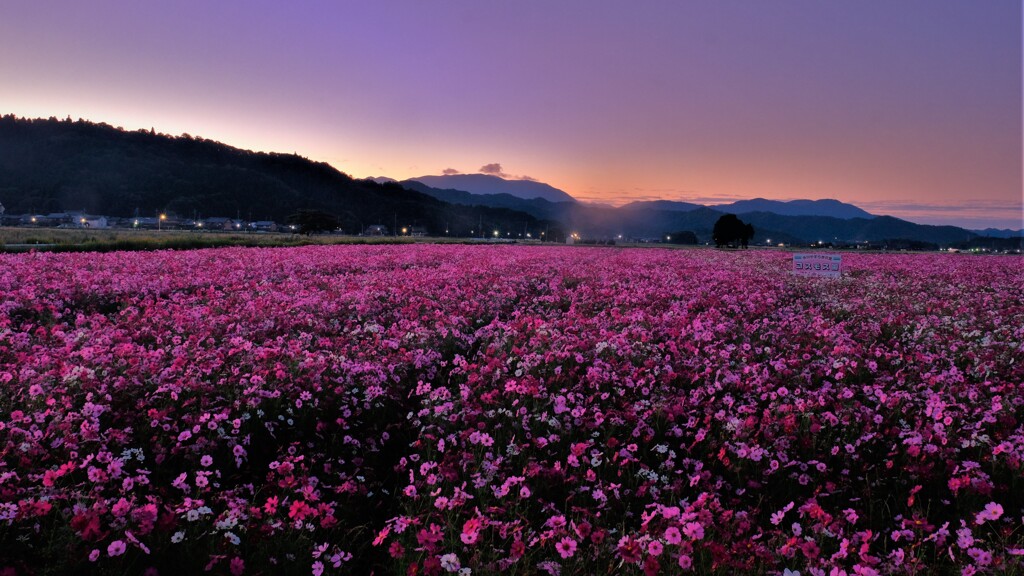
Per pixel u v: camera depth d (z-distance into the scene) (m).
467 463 5.84
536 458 6.11
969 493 5.16
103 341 9.48
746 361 9.69
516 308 16.72
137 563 4.16
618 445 6.42
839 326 12.43
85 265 22.34
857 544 4.57
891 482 5.77
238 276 20.98
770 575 4.01
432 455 6.41
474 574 4.16
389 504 6.01
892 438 6.44
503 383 8.17
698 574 4.10
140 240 38.97
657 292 18.16
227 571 4.20
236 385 7.50
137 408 6.76
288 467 5.45
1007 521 4.84
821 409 7.20
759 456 5.65
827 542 4.70
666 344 10.69
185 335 10.84
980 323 13.23
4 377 6.80
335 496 5.83
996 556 4.22
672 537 3.98
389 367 8.80
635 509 5.42
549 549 4.62
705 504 4.88
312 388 7.68
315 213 128.88
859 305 16.34
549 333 10.87
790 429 6.30
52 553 4.02
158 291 16.80
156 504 4.47
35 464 5.40
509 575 4.21
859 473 5.88
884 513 5.40
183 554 4.29
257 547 4.49
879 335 12.91
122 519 4.15
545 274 24.25
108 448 5.93
